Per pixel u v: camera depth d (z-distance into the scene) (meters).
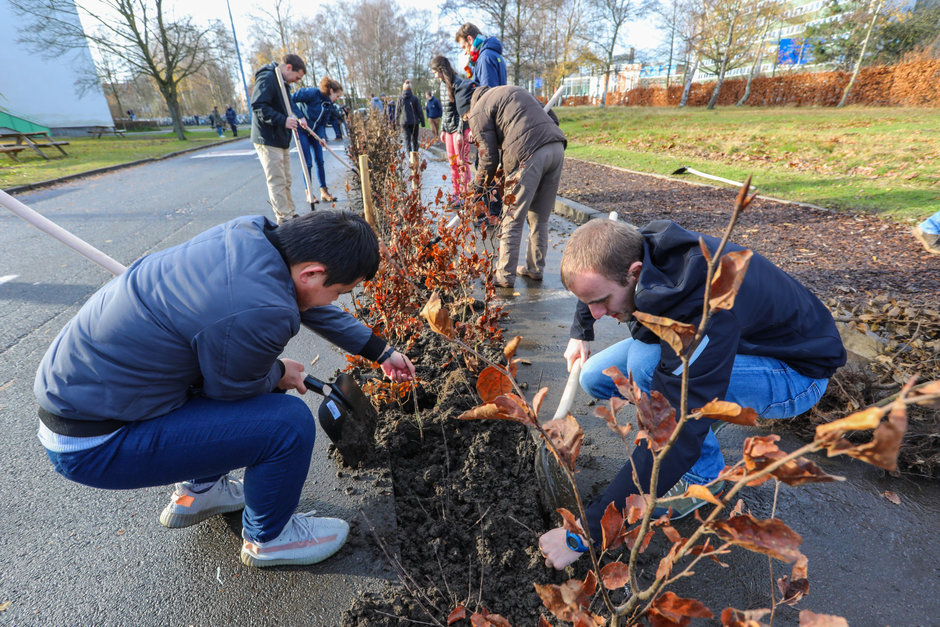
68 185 10.41
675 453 1.42
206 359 1.40
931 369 2.63
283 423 1.57
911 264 4.25
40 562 1.88
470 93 5.30
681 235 1.57
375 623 1.62
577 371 2.03
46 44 26.17
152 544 1.96
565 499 2.00
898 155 8.39
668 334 0.60
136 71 27.98
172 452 1.50
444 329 0.79
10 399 2.89
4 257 5.37
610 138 15.52
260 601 1.72
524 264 4.88
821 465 2.29
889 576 1.77
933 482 2.19
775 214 6.03
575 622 0.83
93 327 1.40
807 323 1.79
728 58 31.97
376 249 1.58
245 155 15.74
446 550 1.89
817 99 27.83
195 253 1.45
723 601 1.69
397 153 7.32
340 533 1.88
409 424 2.46
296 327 1.49
